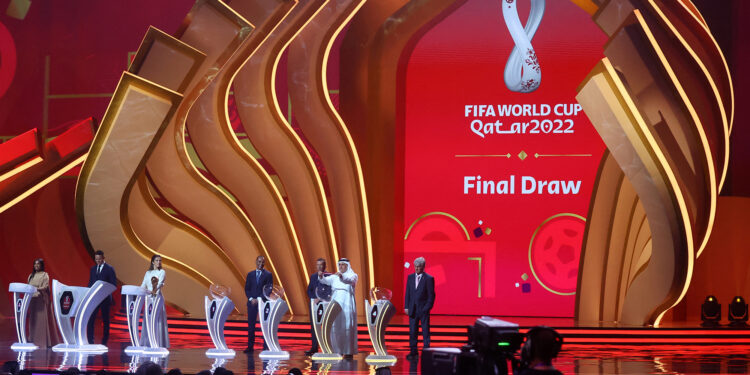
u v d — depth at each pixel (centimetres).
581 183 1612
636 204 1494
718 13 1645
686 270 1283
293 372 724
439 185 1658
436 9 1659
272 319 1045
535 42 1639
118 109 1329
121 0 1795
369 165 1647
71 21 1812
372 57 1664
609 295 1512
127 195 1380
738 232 1612
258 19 1392
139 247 1403
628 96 1259
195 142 1482
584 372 896
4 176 1399
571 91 1623
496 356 491
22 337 1123
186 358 998
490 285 1633
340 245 1516
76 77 1800
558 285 1608
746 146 1633
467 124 1656
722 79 1480
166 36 1323
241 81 1512
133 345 1073
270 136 1516
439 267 1650
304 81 1535
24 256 1761
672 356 1110
